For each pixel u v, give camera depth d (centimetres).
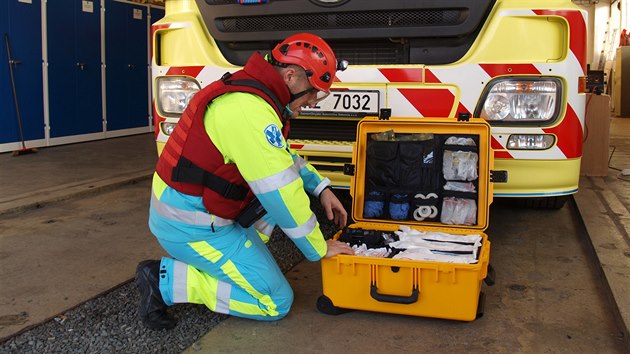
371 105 347
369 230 311
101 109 861
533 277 337
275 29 366
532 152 337
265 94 246
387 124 332
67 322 281
